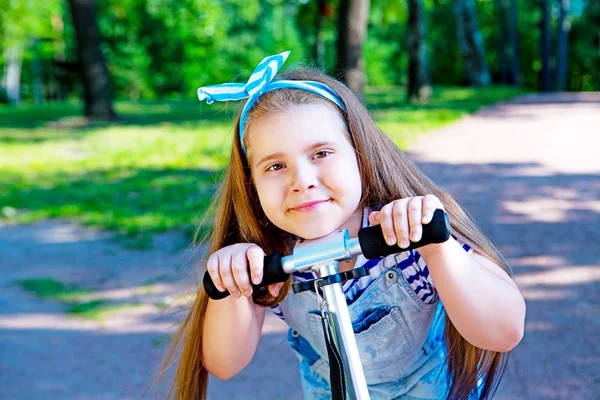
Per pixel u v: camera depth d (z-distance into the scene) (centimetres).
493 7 3728
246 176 163
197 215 611
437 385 177
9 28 2730
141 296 448
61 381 335
